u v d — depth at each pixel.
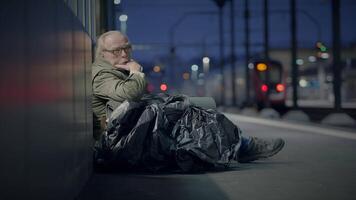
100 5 9.77
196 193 4.80
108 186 5.13
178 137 6.09
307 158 7.61
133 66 6.33
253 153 6.90
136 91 6.08
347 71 77.94
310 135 12.22
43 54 2.92
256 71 40.56
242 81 64.00
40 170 2.84
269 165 6.80
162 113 6.02
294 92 27.84
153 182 5.41
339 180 5.56
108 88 6.16
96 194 4.68
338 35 21.17
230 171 6.25
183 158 6.01
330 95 69.62
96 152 6.02
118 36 6.38
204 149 6.06
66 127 3.72
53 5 3.24
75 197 4.27
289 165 6.80
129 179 5.59
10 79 2.28
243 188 5.06
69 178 3.89
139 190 4.93
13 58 2.33
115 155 5.93
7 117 2.24
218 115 6.28
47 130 3.02
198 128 6.14
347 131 12.41
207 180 5.56
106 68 6.32
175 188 5.05
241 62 64.81
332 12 21.20
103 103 6.36
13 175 2.34
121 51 6.36
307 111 33.28
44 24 2.96
